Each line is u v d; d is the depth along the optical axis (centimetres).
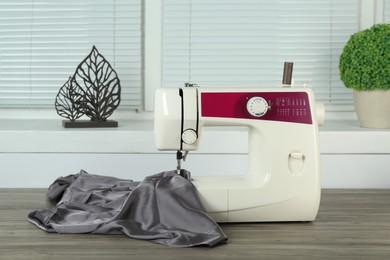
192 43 376
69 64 381
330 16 377
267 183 211
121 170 308
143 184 203
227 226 209
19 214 223
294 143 212
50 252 176
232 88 212
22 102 383
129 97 378
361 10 378
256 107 211
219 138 306
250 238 193
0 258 170
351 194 267
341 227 207
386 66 320
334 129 316
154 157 308
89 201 230
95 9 378
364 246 184
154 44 376
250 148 219
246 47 378
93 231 196
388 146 306
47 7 379
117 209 215
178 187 203
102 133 307
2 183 308
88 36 379
